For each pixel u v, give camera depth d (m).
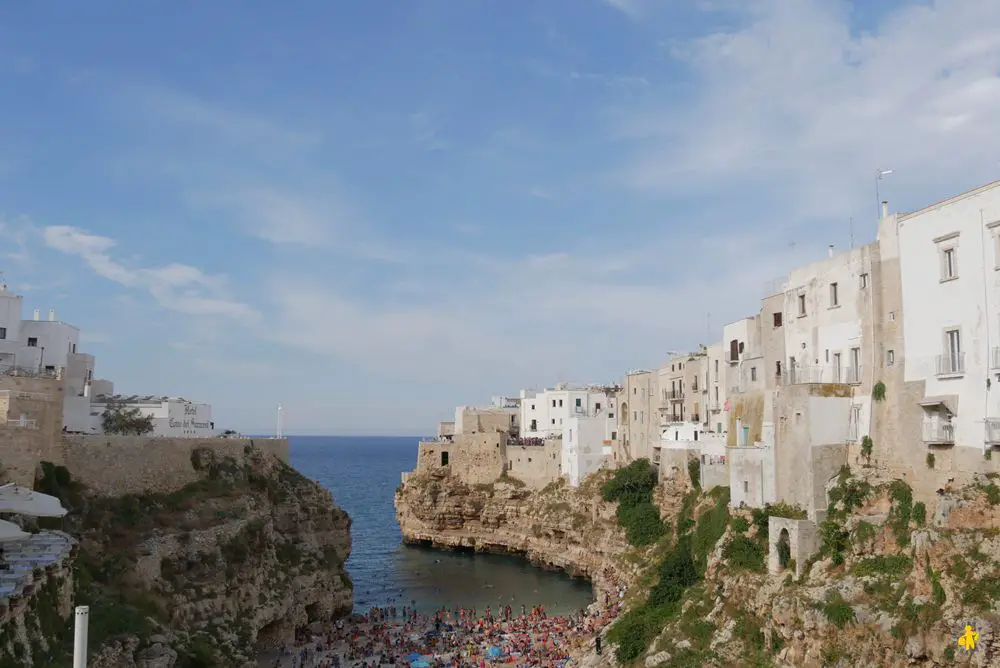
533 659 64.81
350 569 108.62
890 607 38.44
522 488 120.50
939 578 36.81
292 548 75.19
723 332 76.25
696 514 72.25
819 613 40.31
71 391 83.12
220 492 69.69
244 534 65.62
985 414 40.31
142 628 46.28
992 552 35.78
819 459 49.28
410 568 108.69
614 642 55.91
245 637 57.31
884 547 42.81
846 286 51.94
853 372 51.00
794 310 57.84
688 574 60.66
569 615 80.94
